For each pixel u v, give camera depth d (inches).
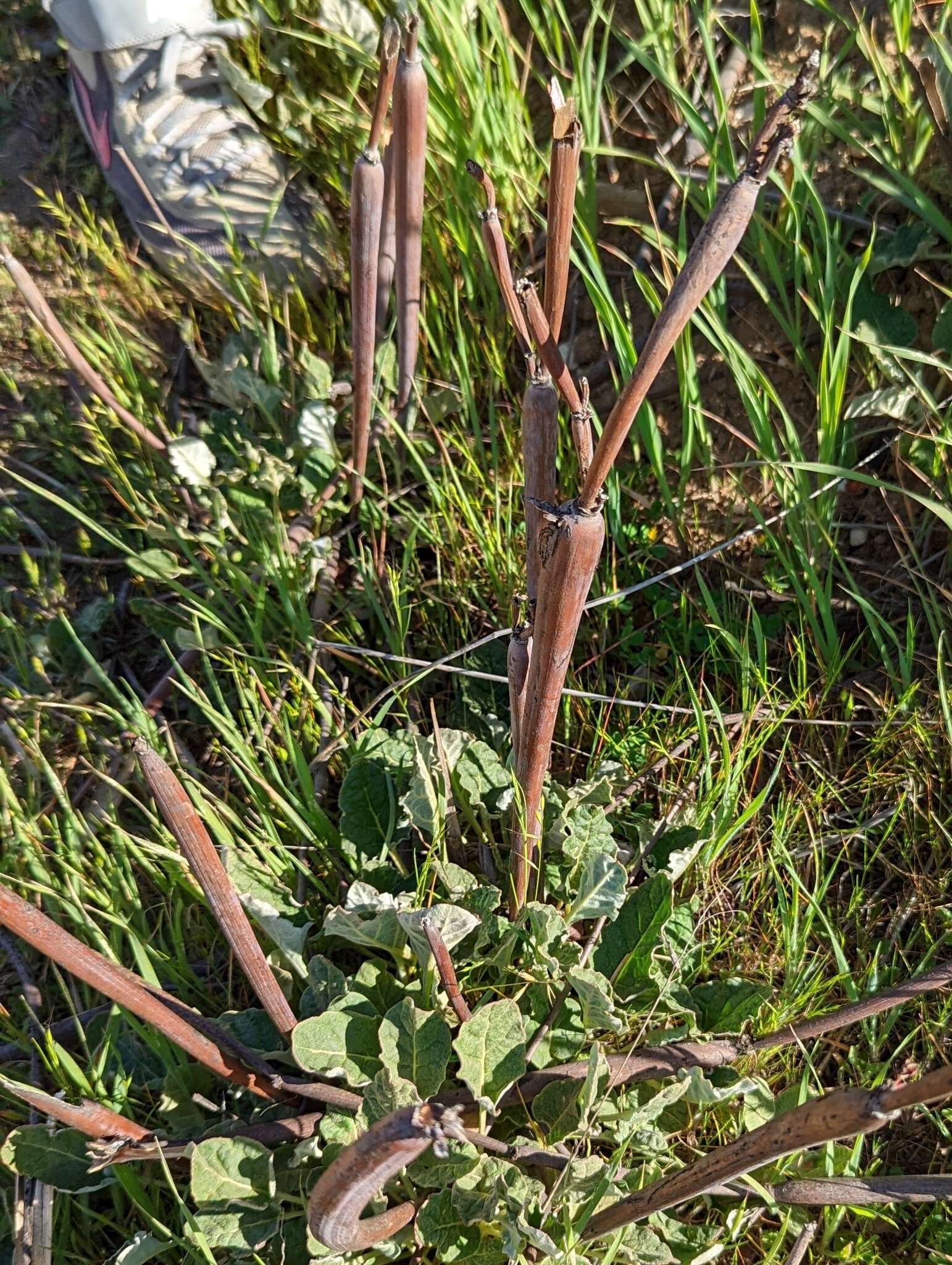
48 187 32.4
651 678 24.8
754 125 26.0
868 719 23.7
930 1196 15.0
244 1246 15.9
